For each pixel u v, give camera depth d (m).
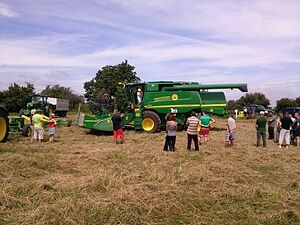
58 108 35.91
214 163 10.01
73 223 5.59
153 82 20.06
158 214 6.14
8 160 9.76
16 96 47.50
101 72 60.25
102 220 5.75
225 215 6.27
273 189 7.71
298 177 9.13
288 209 6.45
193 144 15.01
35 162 9.77
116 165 9.63
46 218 5.72
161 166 9.70
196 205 6.71
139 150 12.64
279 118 16.98
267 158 11.84
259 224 5.89
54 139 16.36
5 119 14.49
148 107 19.80
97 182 7.49
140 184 7.39
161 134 18.56
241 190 7.58
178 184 7.96
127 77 58.28
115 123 15.13
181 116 20.39
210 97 20.62
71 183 7.59
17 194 6.93
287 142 14.85
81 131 20.44
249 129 24.16
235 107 59.09
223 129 23.33
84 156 11.00
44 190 7.19
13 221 5.71
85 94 61.41
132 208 6.17
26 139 16.02
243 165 10.35
